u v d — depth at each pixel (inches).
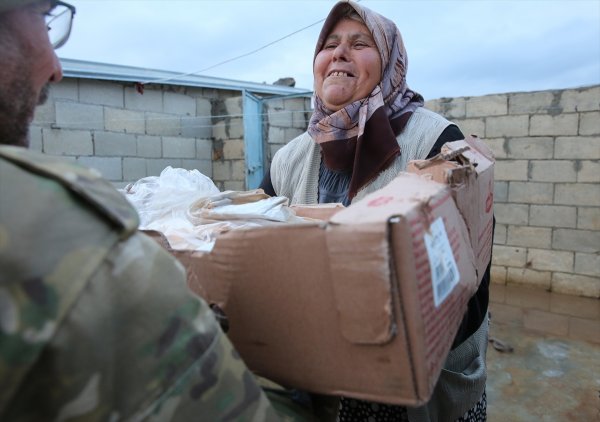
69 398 13.3
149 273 15.6
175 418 15.5
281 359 22.5
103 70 185.9
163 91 211.0
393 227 17.6
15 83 18.4
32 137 171.8
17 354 12.3
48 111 175.3
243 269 22.4
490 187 33.2
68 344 13.1
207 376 16.4
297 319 21.3
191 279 25.0
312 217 34.9
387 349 18.7
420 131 44.7
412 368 18.5
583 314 148.9
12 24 18.0
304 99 253.1
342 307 19.1
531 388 104.3
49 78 20.8
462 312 23.8
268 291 21.9
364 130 45.4
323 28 48.9
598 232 162.7
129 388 14.6
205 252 24.3
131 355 14.7
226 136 225.3
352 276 18.4
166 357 15.3
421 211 19.5
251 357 23.6
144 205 35.5
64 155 180.2
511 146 175.5
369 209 19.8
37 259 13.0
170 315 15.6
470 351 40.6
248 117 219.1
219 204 34.7
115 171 195.6
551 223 171.0
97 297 13.9
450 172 25.8
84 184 15.3
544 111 168.1
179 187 38.5
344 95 46.6
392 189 23.2
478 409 43.5
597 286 163.9
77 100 182.9
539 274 174.7
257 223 30.4
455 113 184.5
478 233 29.9
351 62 46.4
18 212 13.3
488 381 107.9
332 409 25.4
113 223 15.2
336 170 49.8
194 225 31.1
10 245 12.7
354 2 45.4
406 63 49.6
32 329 12.5
